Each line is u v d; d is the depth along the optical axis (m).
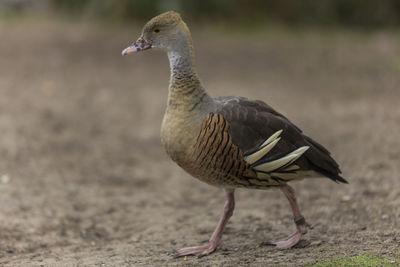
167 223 13.90
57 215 14.39
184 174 18.25
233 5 46.16
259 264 9.98
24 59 33.22
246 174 10.46
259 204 14.68
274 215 13.60
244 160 10.34
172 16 10.68
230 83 28.50
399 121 20.41
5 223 13.38
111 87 28.47
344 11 49.59
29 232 13.09
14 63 32.22
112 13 45.38
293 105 24.42
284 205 14.33
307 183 15.83
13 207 14.45
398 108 22.39
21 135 20.75
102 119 23.61
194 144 10.37
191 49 10.61
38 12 49.31
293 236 11.14
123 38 39.72
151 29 10.87
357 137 19.30
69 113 24.14
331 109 23.55
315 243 11.03
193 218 14.17
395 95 24.89
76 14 47.91
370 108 22.98
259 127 10.55
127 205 15.47
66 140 20.92
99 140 21.23
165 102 25.83
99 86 28.58
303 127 21.23
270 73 31.08
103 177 17.73
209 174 10.52
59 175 17.48
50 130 21.80
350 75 30.00
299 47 38.75
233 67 32.50
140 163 19.20
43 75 30.11
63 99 26.08
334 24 48.81
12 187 15.91
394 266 9.08
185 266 10.27
